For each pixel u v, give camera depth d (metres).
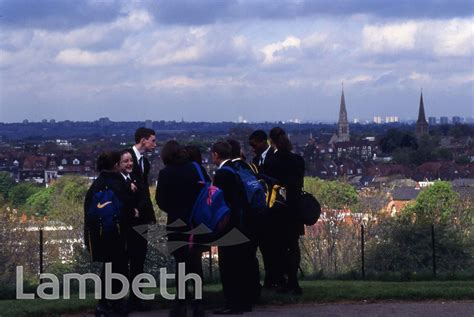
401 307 10.37
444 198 40.25
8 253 16.08
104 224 9.43
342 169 91.94
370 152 128.75
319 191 36.09
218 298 10.66
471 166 99.00
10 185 47.03
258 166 11.17
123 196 9.55
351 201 35.44
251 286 10.16
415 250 16.66
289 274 10.85
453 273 14.11
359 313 10.00
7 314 9.68
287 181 10.62
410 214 22.69
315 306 10.48
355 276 14.12
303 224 10.93
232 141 10.19
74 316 10.00
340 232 21.97
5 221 20.41
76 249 15.38
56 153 76.94
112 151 9.70
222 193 9.51
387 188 48.38
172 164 9.55
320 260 21.23
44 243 16.84
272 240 11.04
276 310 10.20
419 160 117.31
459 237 17.17
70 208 27.27
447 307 10.34
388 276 13.97
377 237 17.59
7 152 82.62
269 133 10.80
